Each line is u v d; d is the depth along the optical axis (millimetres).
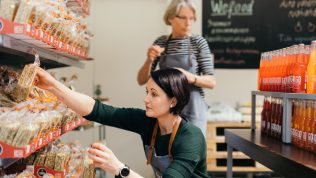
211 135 4234
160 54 3105
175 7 2973
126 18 4848
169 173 1693
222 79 4809
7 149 1438
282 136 2098
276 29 4719
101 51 4852
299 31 4691
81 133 4867
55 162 2057
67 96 2027
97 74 4855
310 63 1963
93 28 4840
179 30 3021
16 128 1450
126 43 4859
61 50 2186
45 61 2680
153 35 4859
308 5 4672
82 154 2719
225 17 4738
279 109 2207
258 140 2182
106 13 4840
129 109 2186
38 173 2043
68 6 2648
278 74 2260
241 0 4730
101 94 4863
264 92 2369
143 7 4844
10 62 2488
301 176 1489
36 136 1614
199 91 2986
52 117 1870
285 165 1648
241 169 4207
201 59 3035
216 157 4223
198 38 3059
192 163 1778
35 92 2092
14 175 1811
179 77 1901
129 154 4938
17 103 1810
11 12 1566
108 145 4938
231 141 2561
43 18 1724
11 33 1408
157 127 2049
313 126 1789
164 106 1889
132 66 4863
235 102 4824
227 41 4754
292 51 2107
